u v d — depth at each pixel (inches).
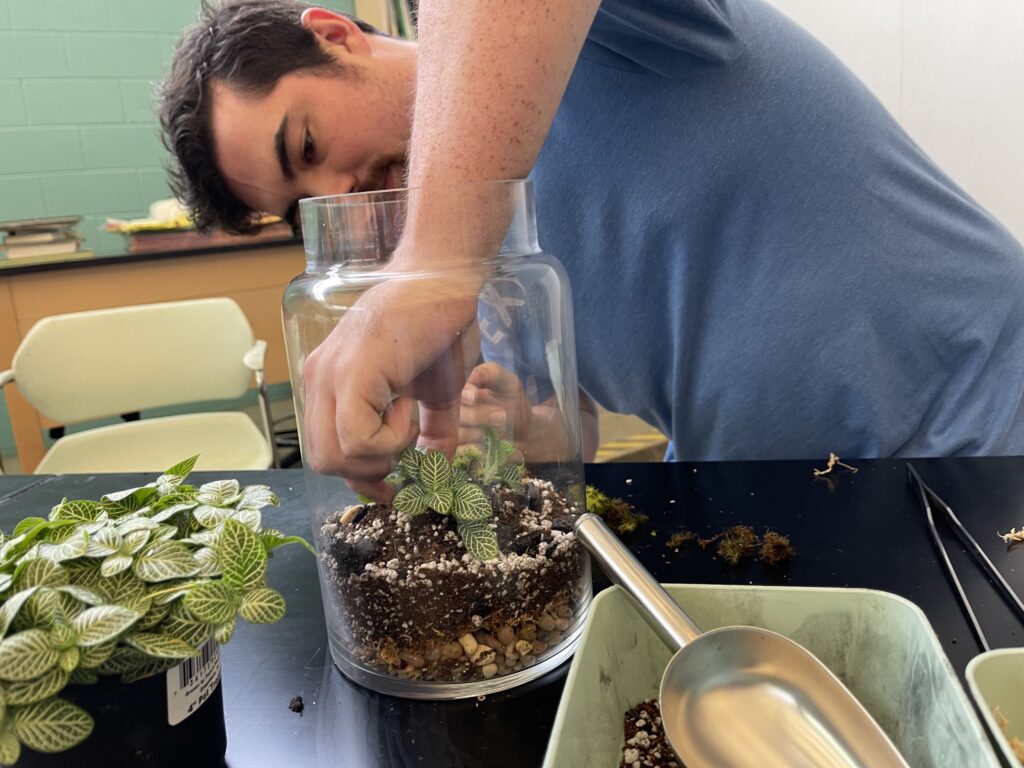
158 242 81.4
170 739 15.9
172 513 17.1
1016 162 63.5
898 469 29.9
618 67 30.5
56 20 87.8
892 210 33.1
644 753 17.2
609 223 34.1
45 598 13.7
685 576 23.4
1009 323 34.8
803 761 15.2
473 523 18.4
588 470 32.5
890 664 17.0
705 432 38.4
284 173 31.0
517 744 17.2
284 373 88.1
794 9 73.9
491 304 19.2
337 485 20.3
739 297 34.4
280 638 22.3
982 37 63.2
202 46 29.7
